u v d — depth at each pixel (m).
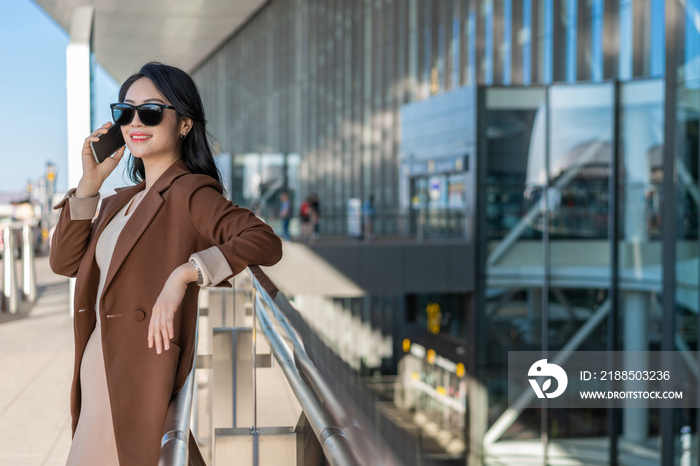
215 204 1.46
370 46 31.36
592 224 15.61
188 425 1.36
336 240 17.88
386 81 29.98
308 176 38.84
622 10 16.47
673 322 14.34
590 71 17.69
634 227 15.08
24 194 19.92
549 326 15.93
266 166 22.62
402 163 22.12
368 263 16.34
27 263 8.38
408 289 16.45
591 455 15.25
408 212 18.67
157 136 1.60
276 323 1.28
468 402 16.62
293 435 1.09
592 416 15.41
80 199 1.66
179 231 1.50
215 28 44.72
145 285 1.49
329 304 28.91
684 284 14.12
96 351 1.59
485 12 22.64
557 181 15.80
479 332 16.42
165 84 1.61
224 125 54.97
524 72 20.53
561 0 18.81
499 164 16.22
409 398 24.73
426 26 26.73
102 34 43.03
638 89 14.96
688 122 14.02
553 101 15.85
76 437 1.56
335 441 0.70
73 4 28.92
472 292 16.42
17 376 4.57
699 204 13.86
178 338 1.51
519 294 16.25
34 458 3.03
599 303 15.53
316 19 37.31
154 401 1.45
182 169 1.60
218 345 2.33
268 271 16.08
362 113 32.25
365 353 27.62
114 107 1.60
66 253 1.68
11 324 6.70
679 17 14.20
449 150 18.11
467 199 16.83
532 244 16.14
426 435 20.09
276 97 43.62
